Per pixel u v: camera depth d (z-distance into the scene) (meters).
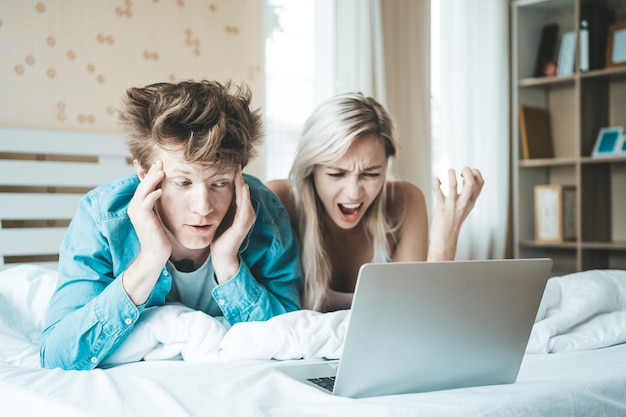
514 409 0.85
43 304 1.46
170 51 2.54
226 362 1.10
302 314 1.21
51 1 2.28
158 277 1.16
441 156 3.42
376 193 1.56
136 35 2.46
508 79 3.67
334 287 1.71
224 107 1.16
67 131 2.27
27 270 1.52
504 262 0.89
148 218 1.11
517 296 0.91
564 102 3.75
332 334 1.17
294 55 2.83
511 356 0.94
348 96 1.51
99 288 1.19
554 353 1.22
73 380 0.93
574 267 3.73
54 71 2.28
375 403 0.80
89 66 2.36
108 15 2.40
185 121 1.10
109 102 2.40
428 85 3.29
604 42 3.47
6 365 1.06
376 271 0.80
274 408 0.80
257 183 1.46
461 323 0.88
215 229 1.18
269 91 2.77
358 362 0.83
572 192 3.60
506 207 3.62
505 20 3.61
